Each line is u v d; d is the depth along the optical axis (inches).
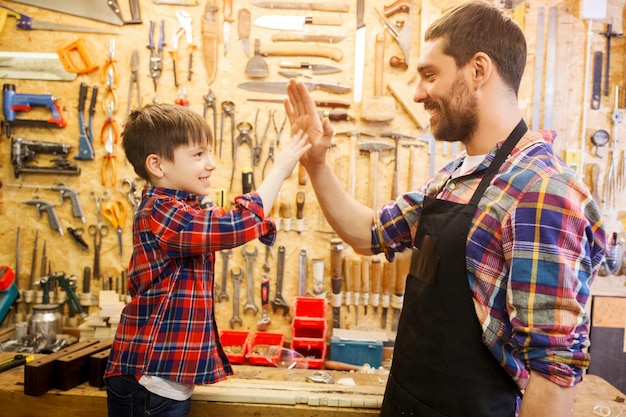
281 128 108.9
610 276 108.8
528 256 40.1
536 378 39.8
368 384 78.0
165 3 107.3
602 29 106.3
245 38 107.6
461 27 46.4
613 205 108.0
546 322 38.9
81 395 70.1
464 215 46.3
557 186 40.8
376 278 109.0
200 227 53.2
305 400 69.1
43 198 111.0
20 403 71.1
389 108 106.4
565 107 107.0
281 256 110.7
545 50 106.3
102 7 107.6
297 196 108.3
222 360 60.5
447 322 46.5
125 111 109.4
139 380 54.3
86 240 112.0
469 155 50.7
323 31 107.6
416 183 109.3
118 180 110.5
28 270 112.4
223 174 109.8
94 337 102.0
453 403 46.1
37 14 108.3
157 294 55.3
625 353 104.9
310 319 102.4
